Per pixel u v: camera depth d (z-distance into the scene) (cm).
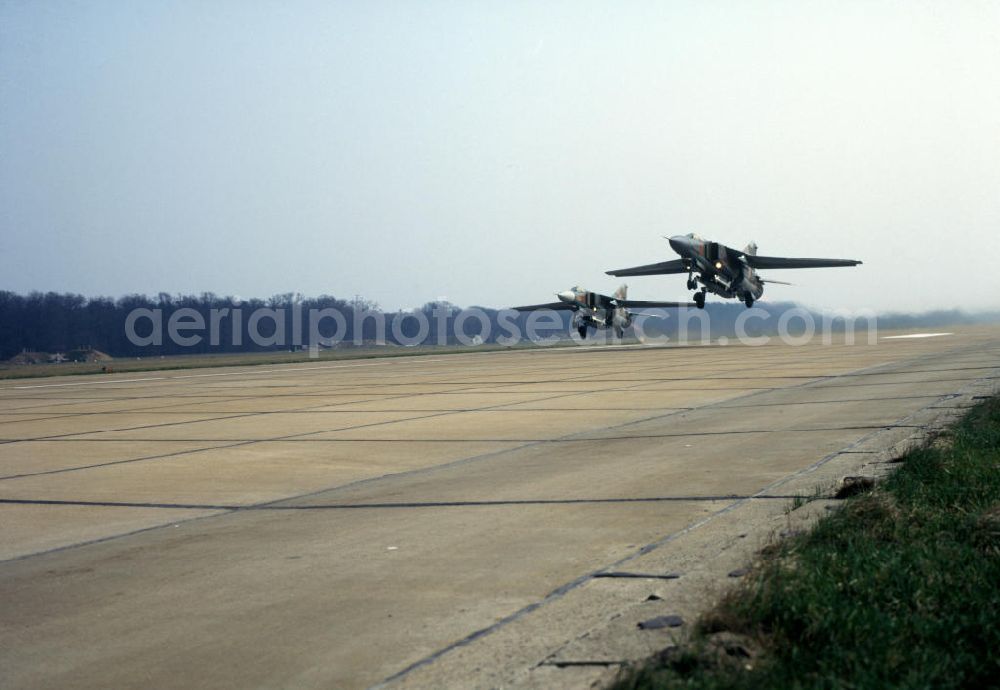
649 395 2383
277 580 711
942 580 572
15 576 763
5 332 14925
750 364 3675
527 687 463
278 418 2158
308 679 499
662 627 534
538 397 2486
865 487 895
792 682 431
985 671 448
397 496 1068
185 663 534
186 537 893
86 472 1379
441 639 553
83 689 500
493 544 796
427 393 2830
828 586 552
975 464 944
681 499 952
